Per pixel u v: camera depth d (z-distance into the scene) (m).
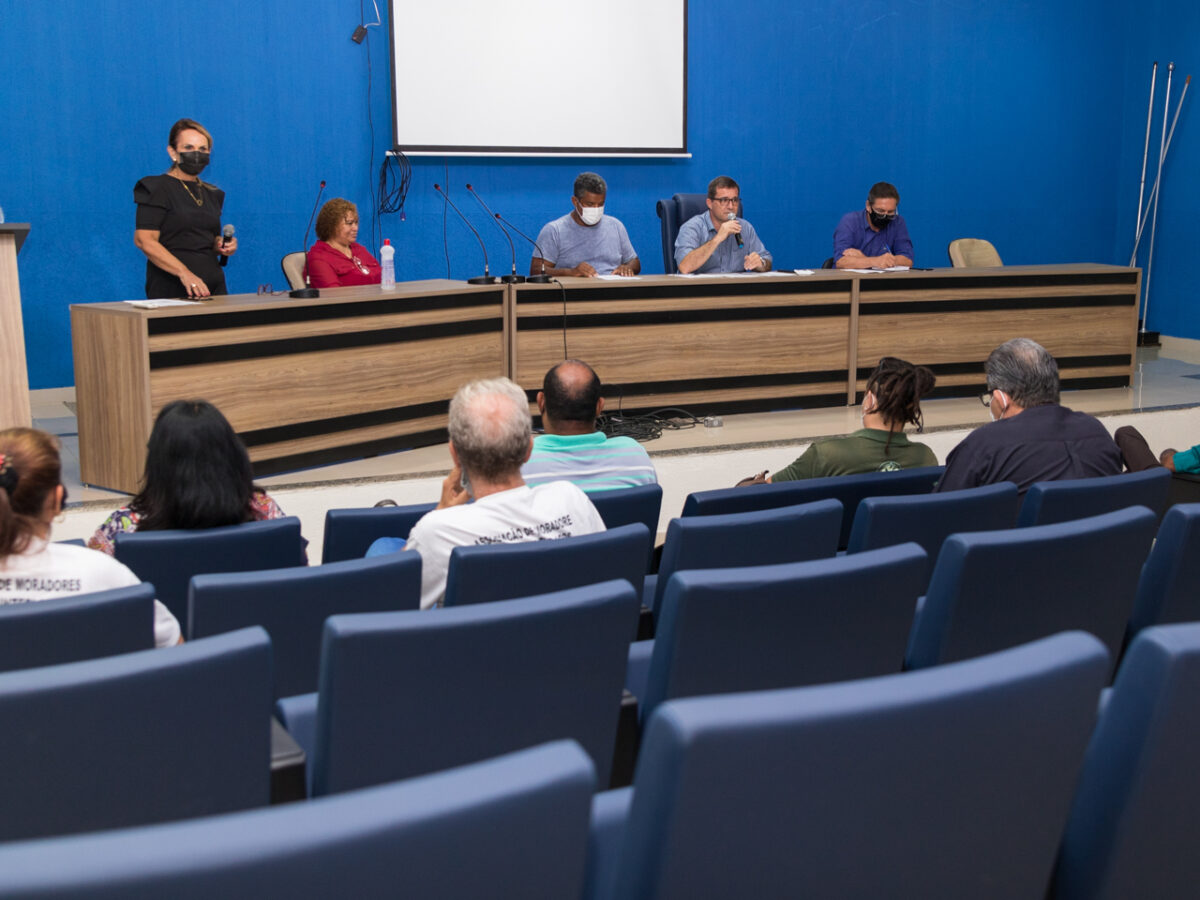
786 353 5.85
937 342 6.15
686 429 5.48
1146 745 0.97
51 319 6.19
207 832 0.67
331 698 1.27
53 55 5.98
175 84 6.30
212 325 4.27
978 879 0.96
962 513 2.25
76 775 1.16
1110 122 8.95
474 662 1.31
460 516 1.95
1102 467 2.68
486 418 2.01
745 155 7.95
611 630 1.40
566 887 0.79
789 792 0.84
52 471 1.86
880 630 1.64
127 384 4.15
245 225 6.62
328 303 4.60
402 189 7.05
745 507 2.51
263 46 6.51
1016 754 0.92
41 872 0.63
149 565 2.00
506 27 7.10
